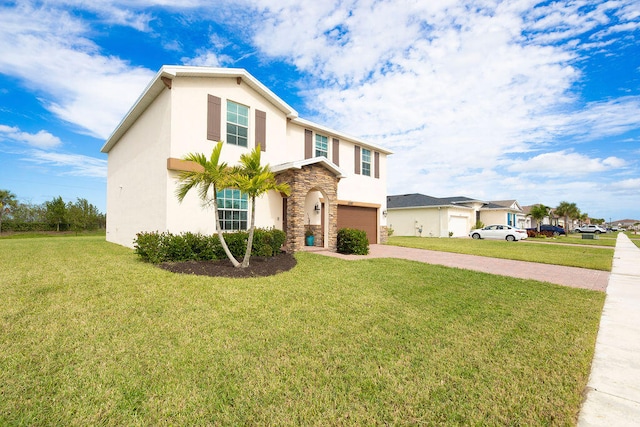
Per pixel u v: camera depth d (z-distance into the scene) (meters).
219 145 7.67
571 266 11.20
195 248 9.18
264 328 4.31
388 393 2.85
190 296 5.57
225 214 11.09
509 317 5.11
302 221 11.95
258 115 12.09
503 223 34.91
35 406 2.51
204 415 2.48
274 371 3.18
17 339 3.66
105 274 6.91
